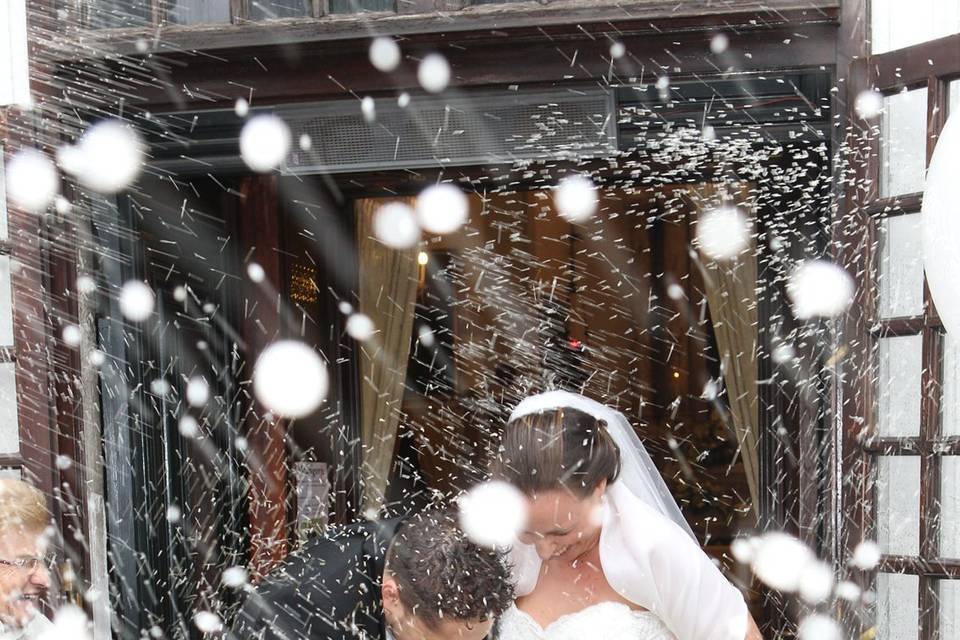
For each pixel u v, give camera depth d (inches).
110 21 97.1
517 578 67.8
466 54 92.6
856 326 84.1
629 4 87.4
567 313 163.2
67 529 97.5
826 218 95.3
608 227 167.9
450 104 94.4
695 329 178.4
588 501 61.3
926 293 79.9
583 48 91.0
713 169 106.6
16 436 97.0
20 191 94.4
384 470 144.6
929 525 79.2
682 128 94.2
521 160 94.4
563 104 92.7
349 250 144.9
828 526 96.0
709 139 94.3
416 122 95.2
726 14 87.0
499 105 93.7
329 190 134.7
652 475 74.9
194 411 119.2
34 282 94.7
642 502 66.5
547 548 62.3
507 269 136.0
